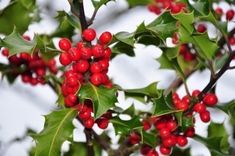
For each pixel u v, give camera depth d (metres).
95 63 0.47
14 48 0.48
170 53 0.53
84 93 0.46
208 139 0.54
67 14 0.50
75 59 0.47
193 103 0.50
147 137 0.51
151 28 0.48
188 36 0.50
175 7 0.53
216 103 0.51
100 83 0.47
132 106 0.53
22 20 0.57
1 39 0.48
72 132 0.48
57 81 0.60
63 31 0.56
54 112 0.49
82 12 0.48
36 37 0.48
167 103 0.49
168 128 0.51
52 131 0.48
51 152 0.48
